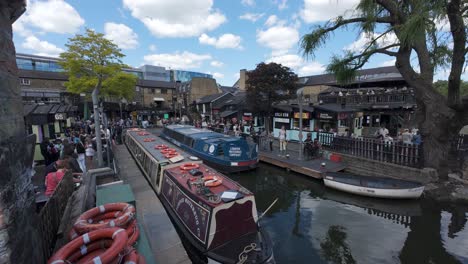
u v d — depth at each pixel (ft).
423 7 20.13
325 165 39.60
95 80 68.54
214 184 19.25
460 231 22.38
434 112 28.84
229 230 16.67
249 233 17.54
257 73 63.21
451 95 24.90
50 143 30.60
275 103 68.54
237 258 15.30
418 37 20.66
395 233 22.66
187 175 22.13
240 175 40.32
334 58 32.83
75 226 11.02
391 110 61.98
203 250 16.02
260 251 15.98
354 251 20.25
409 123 58.80
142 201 22.26
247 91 67.26
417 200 28.14
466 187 28.02
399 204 27.96
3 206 5.27
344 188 31.55
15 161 6.04
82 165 32.68
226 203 16.47
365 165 37.70
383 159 36.45
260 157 47.65
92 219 12.10
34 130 35.17
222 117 92.73
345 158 40.73
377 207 27.86
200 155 41.68
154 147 35.09
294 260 19.35
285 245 21.44
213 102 115.24
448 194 27.66
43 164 35.27
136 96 131.34
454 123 27.09
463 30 21.35
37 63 116.37
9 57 6.00
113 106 109.29
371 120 66.59
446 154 29.25
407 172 32.27
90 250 9.18
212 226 15.96
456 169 30.91
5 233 5.32
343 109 53.83
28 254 6.75
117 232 9.29
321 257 19.65
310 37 29.43
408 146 33.40
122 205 13.02
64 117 45.65
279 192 34.45
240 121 78.18
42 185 24.57
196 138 44.68
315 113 56.29
